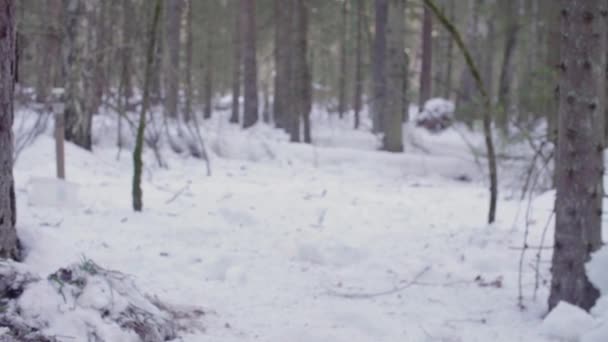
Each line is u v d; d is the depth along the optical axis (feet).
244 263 18.51
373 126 75.41
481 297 16.40
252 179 40.19
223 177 40.14
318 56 97.60
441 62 94.94
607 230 18.57
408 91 74.59
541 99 32.32
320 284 17.03
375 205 30.81
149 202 27.63
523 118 34.76
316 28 80.94
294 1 67.41
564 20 14.25
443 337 13.43
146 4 34.30
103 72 41.16
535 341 13.25
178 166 43.04
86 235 20.34
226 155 52.37
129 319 11.01
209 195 31.01
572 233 14.14
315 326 13.66
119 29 39.01
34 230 13.96
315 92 104.78
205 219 24.66
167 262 18.02
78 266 11.32
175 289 15.60
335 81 105.81
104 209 25.13
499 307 15.61
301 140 69.56
